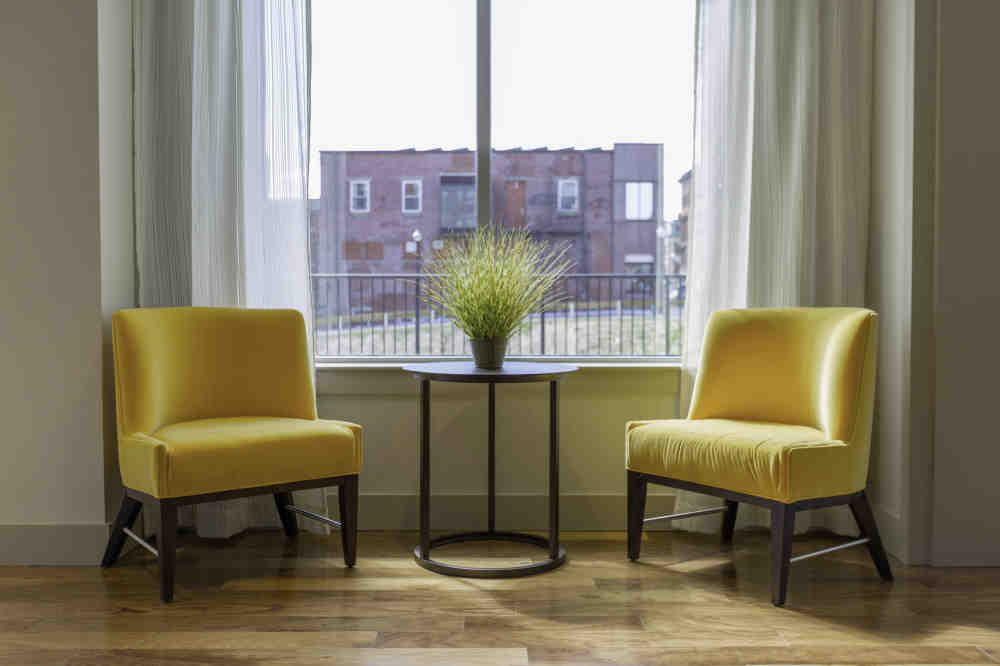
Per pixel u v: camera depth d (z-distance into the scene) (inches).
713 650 80.0
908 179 107.7
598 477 126.0
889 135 114.3
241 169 119.9
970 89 106.0
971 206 106.2
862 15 119.1
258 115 120.6
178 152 118.6
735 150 120.0
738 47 119.6
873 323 98.0
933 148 106.6
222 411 111.7
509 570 102.7
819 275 121.1
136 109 117.4
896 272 112.1
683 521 123.2
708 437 99.4
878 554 101.0
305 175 121.6
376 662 76.9
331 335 152.8
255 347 114.0
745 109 120.1
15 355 109.1
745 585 99.6
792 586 99.3
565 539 120.6
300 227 121.8
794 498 91.2
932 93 106.5
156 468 90.8
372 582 100.5
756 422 109.7
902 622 87.6
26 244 108.4
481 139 127.1
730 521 118.0
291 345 115.1
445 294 116.8
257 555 111.9
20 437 109.6
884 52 116.0
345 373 124.7
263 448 97.8
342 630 84.9
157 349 105.1
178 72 117.8
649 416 125.9
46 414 109.3
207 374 111.0
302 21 120.4
